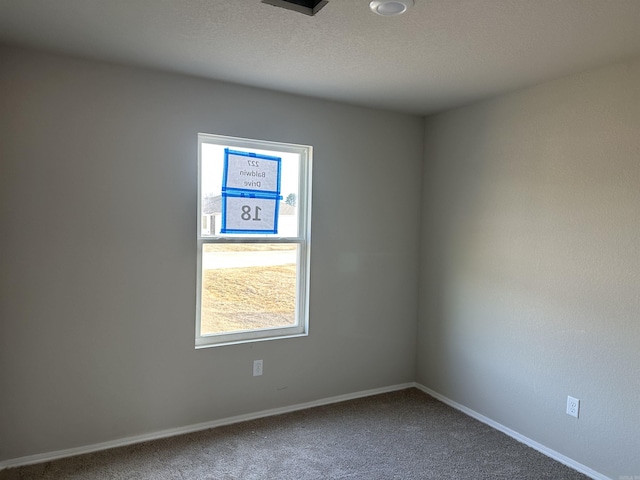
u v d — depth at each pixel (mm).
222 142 3057
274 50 2359
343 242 3484
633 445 2367
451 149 3521
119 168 2674
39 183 2486
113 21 2047
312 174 3318
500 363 3109
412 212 3795
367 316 3627
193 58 2506
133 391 2779
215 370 3031
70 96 2533
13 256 2447
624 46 2221
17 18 2031
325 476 2479
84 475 2426
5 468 2469
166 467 2523
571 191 2652
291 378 3322
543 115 2814
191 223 2898
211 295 3086
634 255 2355
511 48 2268
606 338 2482
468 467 2611
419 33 2105
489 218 3189
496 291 3139
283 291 3357
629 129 2373
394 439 2926
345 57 2438
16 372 2484
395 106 3463
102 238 2648
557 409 2738
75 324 2607
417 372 3879
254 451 2725
